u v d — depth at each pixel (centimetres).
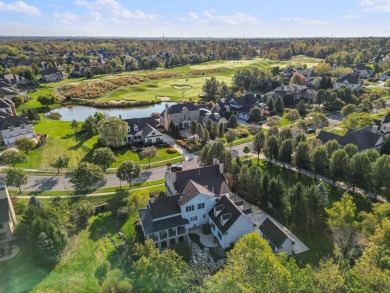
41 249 4784
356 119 10525
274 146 8512
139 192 6956
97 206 6506
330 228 5812
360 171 6731
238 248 4200
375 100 14938
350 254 4938
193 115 12619
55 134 11056
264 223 5572
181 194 5894
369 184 6712
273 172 8238
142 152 8881
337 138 8812
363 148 8538
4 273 4750
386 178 6288
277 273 3459
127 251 5259
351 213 5075
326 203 6000
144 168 8656
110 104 16225
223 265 4997
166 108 11888
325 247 5372
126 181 7775
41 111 14938
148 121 11162
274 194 6247
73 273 4794
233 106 14388
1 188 5366
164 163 9000
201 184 6144
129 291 4053
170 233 5538
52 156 9181
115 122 9706
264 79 19475
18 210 6438
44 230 4941
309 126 11838
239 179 6788
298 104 14638
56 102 16175
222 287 3509
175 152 9812
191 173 6306
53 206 6019
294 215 5762
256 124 12888
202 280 4431
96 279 4662
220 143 7712
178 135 11119
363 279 3384
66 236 5225
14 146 9781
